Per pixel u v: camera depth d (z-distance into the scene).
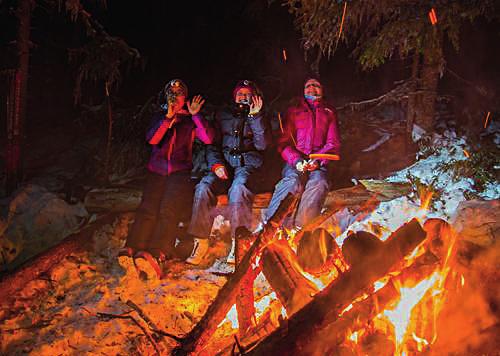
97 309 4.04
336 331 2.97
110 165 7.31
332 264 3.40
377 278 3.04
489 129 7.75
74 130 8.70
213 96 9.77
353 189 5.93
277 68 10.20
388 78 9.75
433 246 3.41
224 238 5.57
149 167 5.25
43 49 9.78
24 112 6.43
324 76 10.00
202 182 5.23
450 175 5.99
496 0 6.28
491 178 5.93
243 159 5.50
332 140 5.50
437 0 6.32
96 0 8.77
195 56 10.77
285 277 3.37
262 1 9.98
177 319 3.90
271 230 3.54
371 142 7.66
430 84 7.20
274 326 3.33
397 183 6.04
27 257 5.17
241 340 3.22
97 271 4.78
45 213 5.58
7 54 7.09
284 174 5.48
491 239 4.59
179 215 5.20
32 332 3.73
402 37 6.63
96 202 6.15
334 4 6.46
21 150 6.39
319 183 5.23
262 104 5.59
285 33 10.26
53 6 6.93
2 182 6.75
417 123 7.25
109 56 6.99
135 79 10.45
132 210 6.05
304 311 2.96
